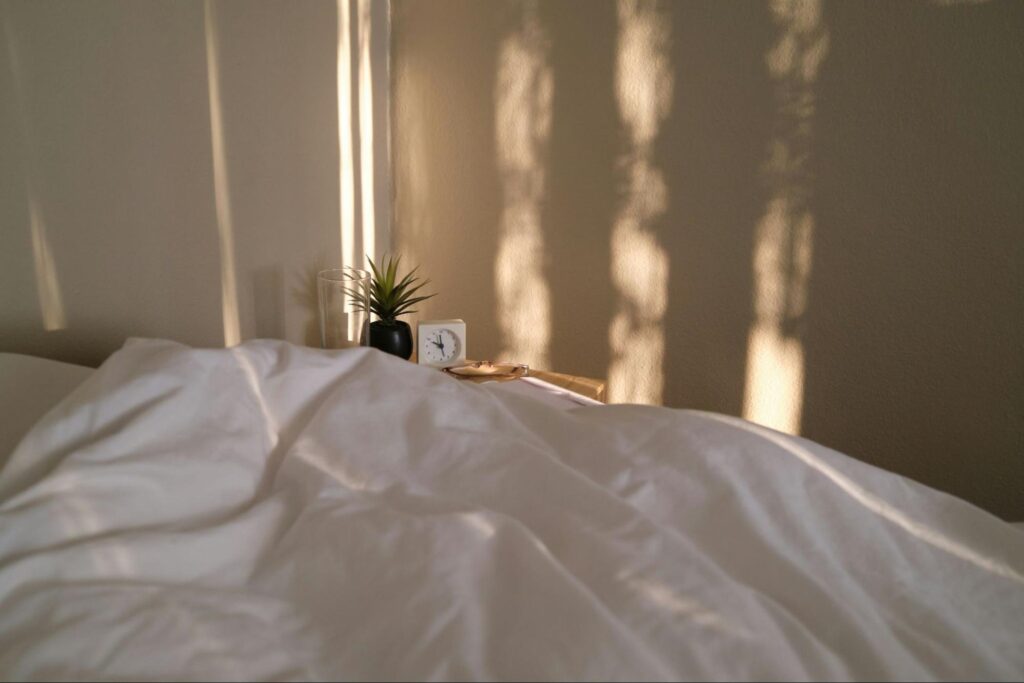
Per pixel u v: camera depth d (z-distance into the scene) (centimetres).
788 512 95
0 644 68
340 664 73
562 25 251
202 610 74
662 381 264
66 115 138
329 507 88
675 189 250
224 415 100
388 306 220
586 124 255
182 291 168
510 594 78
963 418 235
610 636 69
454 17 261
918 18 218
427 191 276
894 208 230
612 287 263
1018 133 217
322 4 214
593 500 90
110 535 80
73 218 141
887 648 77
